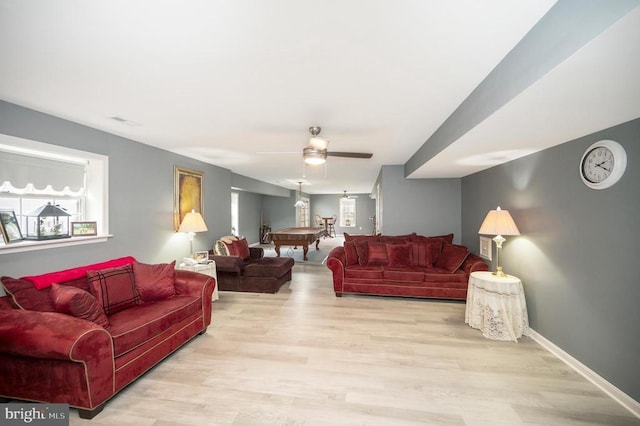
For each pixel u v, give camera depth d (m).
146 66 1.72
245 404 1.83
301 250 9.17
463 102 2.25
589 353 2.13
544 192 2.68
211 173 5.30
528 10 1.22
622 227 1.88
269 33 1.39
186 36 1.41
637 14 0.87
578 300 2.24
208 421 1.68
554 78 1.29
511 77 1.53
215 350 2.53
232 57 1.62
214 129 3.06
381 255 4.31
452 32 1.38
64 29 1.34
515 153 2.91
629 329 1.83
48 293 2.09
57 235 2.67
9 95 2.15
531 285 2.85
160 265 2.85
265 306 3.70
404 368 2.25
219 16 1.26
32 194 2.60
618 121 1.86
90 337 1.68
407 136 3.32
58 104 2.33
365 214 13.79
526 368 2.26
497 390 1.98
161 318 2.27
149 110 2.47
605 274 2.00
